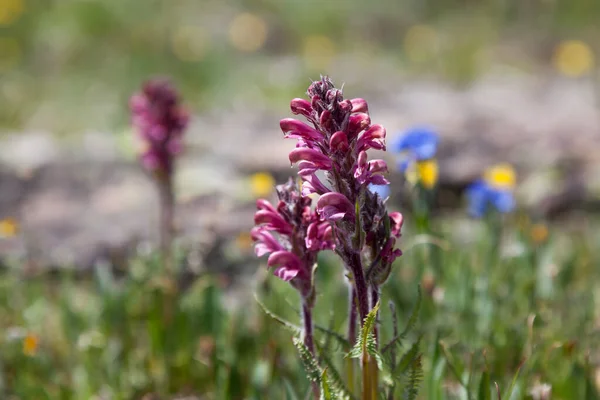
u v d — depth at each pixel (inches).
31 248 32.1
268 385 22.7
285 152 40.3
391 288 24.4
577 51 61.4
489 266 26.1
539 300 26.0
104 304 26.0
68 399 24.0
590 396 21.8
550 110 47.6
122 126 53.2
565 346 22.6
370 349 17.6
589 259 31.4
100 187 37.8
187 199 33.9
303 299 18.7
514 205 30.4
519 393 21.0
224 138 43.9
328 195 17.1
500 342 23.5
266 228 18.5
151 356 25.3
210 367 24.1
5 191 37.5
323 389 17.9
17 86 60.3
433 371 20.8
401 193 34.5
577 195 36.2
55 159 40.0
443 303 25.3
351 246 17.4
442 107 49.1
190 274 29.0
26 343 24.9
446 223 33.7
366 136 17.2
